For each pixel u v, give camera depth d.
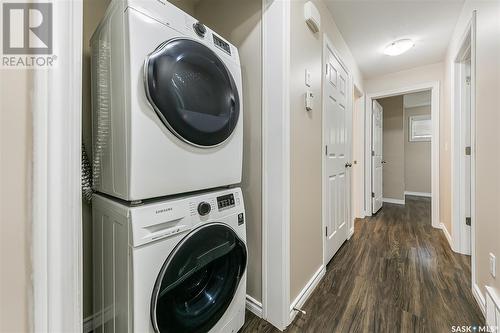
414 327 1.20
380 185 4.01
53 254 0.53
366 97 3.50
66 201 0.55
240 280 1.11
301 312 1.32
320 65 1.75
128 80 0.74
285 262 1.23
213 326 0.97
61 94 0.55
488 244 1.29
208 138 0.94
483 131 1.35
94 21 1.26
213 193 1.01
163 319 0.79
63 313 0.55
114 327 0.83
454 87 2.24
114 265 0.83
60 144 0.54
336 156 2.18
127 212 0.74
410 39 2.38
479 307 1.35
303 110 1.46
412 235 2.65
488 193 1.29
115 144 0.83
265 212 1.29
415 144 5.45
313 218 1.63
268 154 1.27
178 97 0.83
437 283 1.62
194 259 0.87
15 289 0.51
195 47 0.91
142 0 0.77
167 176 0.82
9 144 0.50
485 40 1.33
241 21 1.39
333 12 1.98
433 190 2.95
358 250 2.24
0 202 0.50
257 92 1.32
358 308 1.36
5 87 0.50
